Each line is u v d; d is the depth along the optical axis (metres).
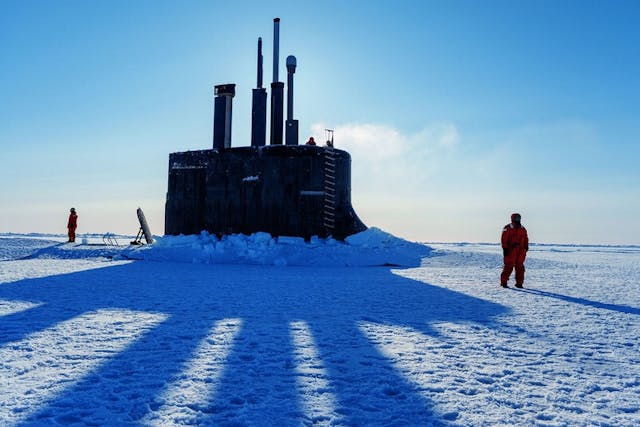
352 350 5.19
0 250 22.33
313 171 20.16
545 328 6.56
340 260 18.69
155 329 6.14
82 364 4.52
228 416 3.35
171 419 3.25
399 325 6.65
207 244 19.67
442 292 10.48
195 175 21.61
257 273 14.59
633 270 17.97
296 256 18.64
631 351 5.32
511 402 3.66
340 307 8.17
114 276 12.91
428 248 23.97
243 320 6.84
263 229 20.09
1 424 3.12
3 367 4.38
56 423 3.16
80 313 7.22
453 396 3.79
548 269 18.48
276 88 22.39
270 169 20.19
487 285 12.16
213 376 4.21
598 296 10.09
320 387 3.95
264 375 4.28
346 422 3.26
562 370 4.55
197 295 9.41
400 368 4.52
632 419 3.36
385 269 17.25
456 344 5.56
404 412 3.45
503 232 11.87
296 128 22.55
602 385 4.11
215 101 22.59
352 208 22.39
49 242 27.36
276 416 3.34
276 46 22.59
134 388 3.87
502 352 5.21
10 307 7.69
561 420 3.33
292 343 5.47
